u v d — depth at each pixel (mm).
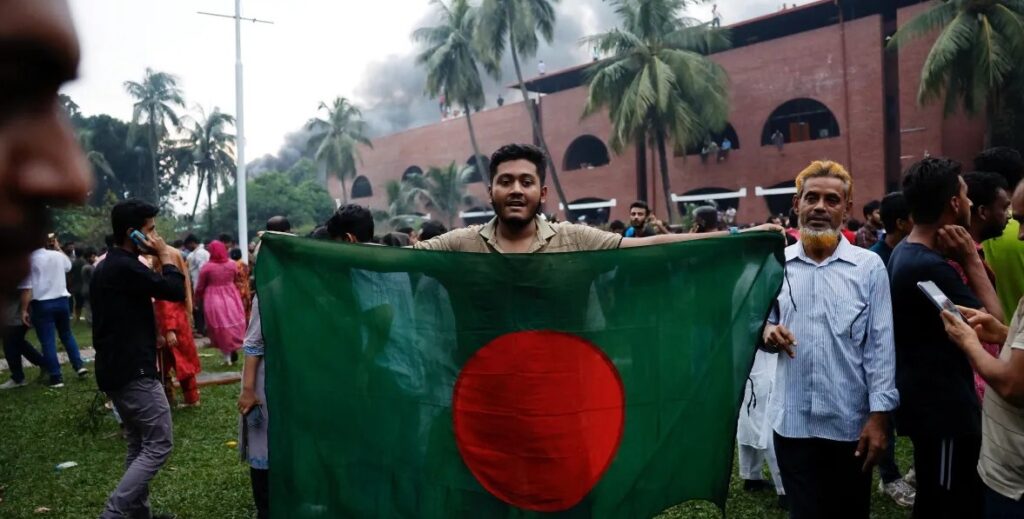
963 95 23578
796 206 3357
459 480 2898
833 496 3217
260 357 3961
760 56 31203
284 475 2891
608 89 29703
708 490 2949
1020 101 23375
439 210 43719
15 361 9023
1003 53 21609
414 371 2928
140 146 52000
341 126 51188
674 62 28594
